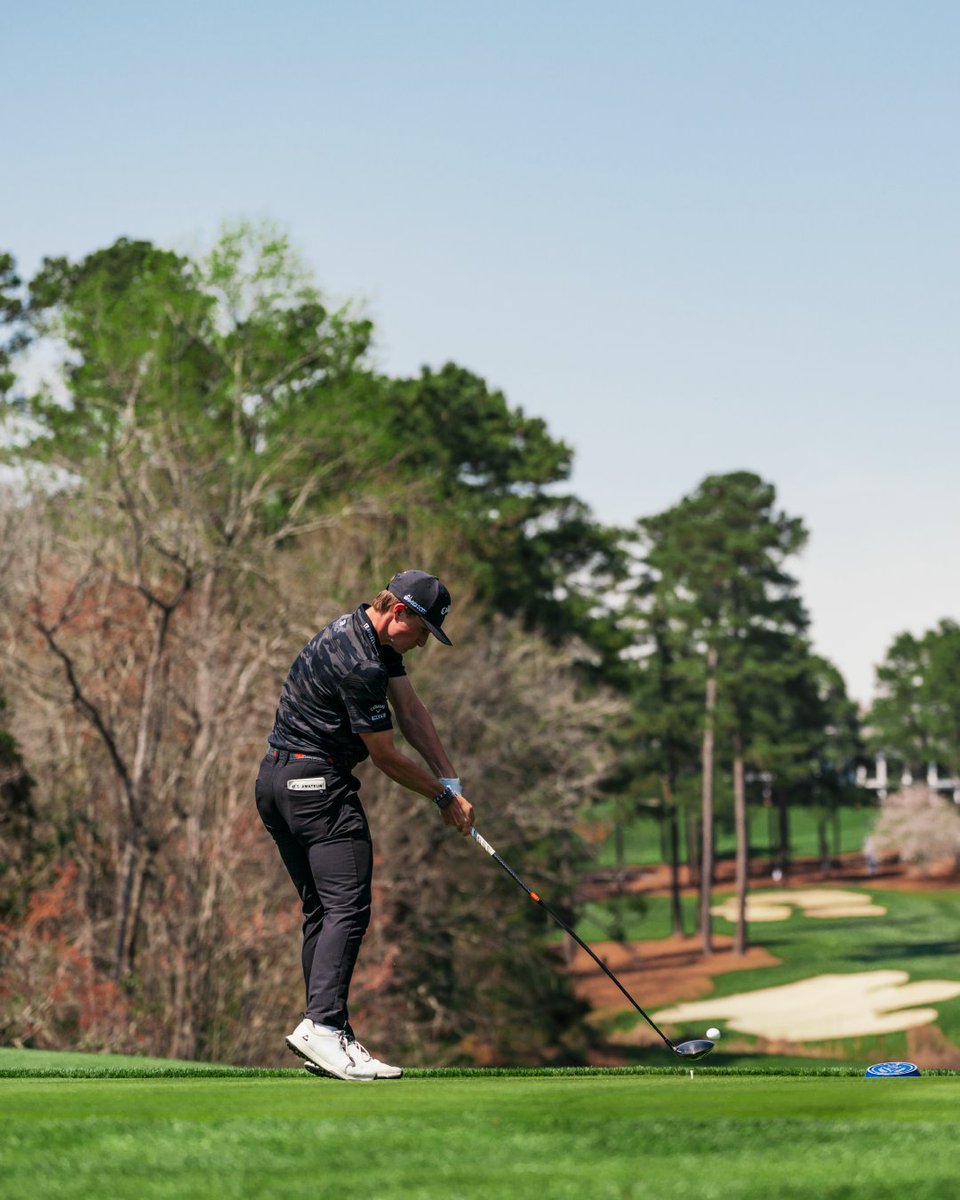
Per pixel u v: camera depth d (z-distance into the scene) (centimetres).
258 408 3256
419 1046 2891
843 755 9769
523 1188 268
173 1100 378
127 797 2262
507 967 3381
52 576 2511
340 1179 278
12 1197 267
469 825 517
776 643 7081
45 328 3416
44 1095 394
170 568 2617
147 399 3050
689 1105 353
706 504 7006
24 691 2602
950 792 10031
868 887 8256
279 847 515
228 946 2225
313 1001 487
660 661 7269
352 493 3325
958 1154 292
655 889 8288
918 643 9669
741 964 6000
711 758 6719
